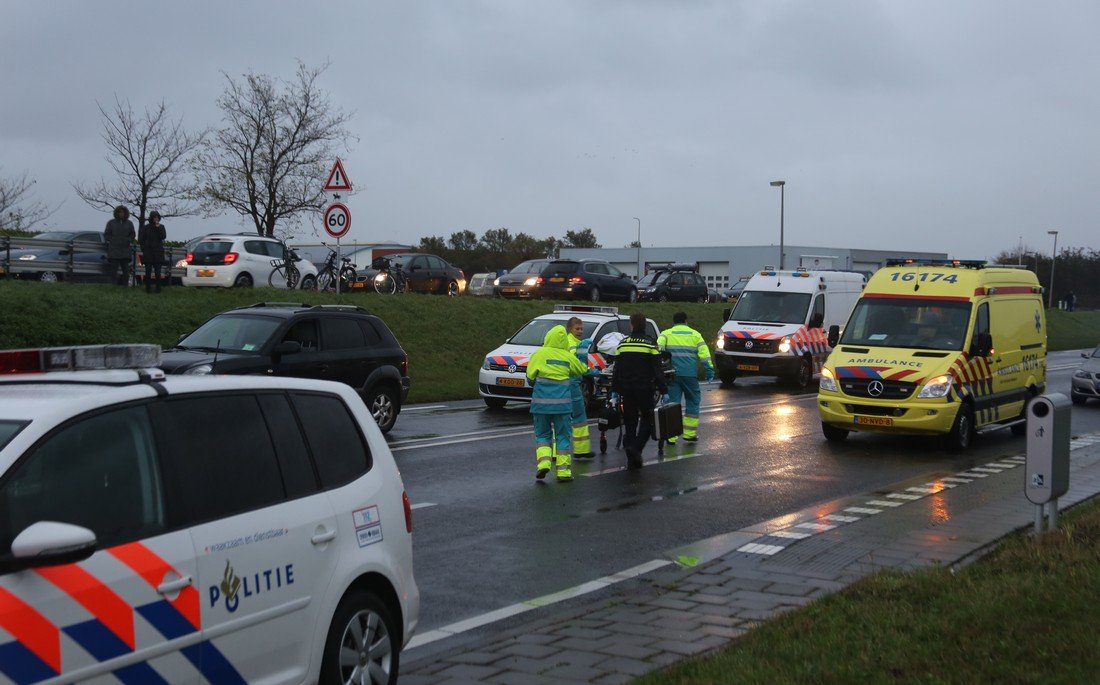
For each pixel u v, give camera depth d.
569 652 6.08
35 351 4.52
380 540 5.29
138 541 4.06
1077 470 13.43
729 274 83.69
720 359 26.31
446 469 13.09
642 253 87.19
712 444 15.90
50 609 3.65
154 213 24.12
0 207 36.75
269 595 4.54
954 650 5.44
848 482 12.65
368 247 59.09
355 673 5.05
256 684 4.47
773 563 8.34
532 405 12.45
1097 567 6.94
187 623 4.15
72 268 25.59
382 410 16.09
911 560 8.33
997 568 7.27
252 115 37.31
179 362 13.25
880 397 15.48
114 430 4.18
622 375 13.52
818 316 26.91
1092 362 23.94
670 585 7.65
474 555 8.83
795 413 20.25
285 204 37.56
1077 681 4.92
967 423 15.67
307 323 15.12
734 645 5.87
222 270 26.81
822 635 5.84
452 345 27.78
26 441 3.85
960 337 15.91
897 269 17.25
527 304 33.56
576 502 11.16
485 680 5.62
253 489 4.65
